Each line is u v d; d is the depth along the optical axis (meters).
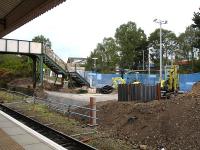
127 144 14.98
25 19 15.80
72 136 15.37
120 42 114.88
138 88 25.98
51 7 13.39
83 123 19.47
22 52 43.31
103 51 121.69
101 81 59.75
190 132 14.59
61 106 26.31
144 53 115.00
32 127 18.17
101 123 19.91
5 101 32.84
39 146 10.97
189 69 83.56
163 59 116.38
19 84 52.72
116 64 112.00
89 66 119.56
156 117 17.12
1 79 59.12
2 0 15.41
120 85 26.61
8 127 14.60
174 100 18.58
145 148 14.35
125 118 18.81
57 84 50.81
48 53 45.97
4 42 42.12
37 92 38.28
